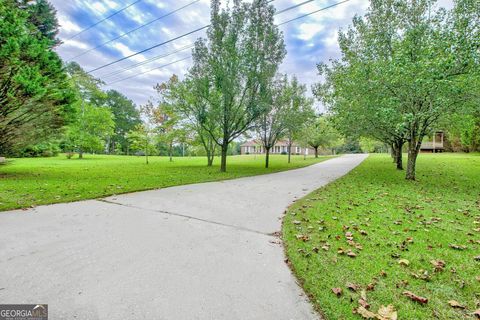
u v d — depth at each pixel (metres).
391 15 10.60
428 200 6.41
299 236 3.79
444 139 36.47
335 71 12.68
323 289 2.41
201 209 5.58
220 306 2.15
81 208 5.46
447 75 7.54
